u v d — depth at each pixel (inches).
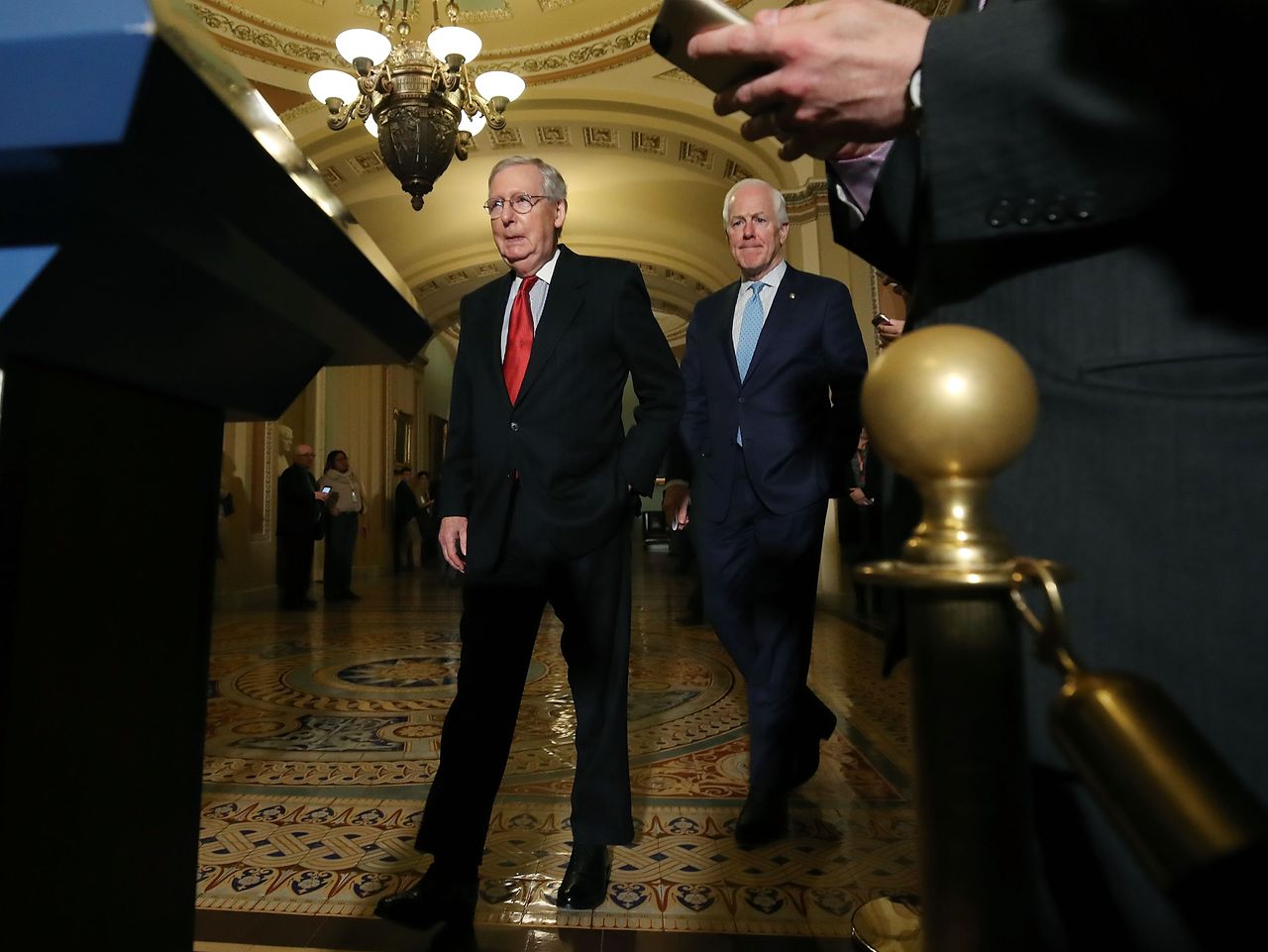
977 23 22.1
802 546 79.0
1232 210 21.4
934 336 15.5
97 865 20.5
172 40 14.5
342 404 492.4
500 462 63.6
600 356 64.6
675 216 413.7
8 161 14.5
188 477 25.2
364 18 288.5
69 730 19.4
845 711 123.8
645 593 335.6
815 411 81.0
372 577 486.3
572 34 296.8
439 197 394.9
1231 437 20.8
